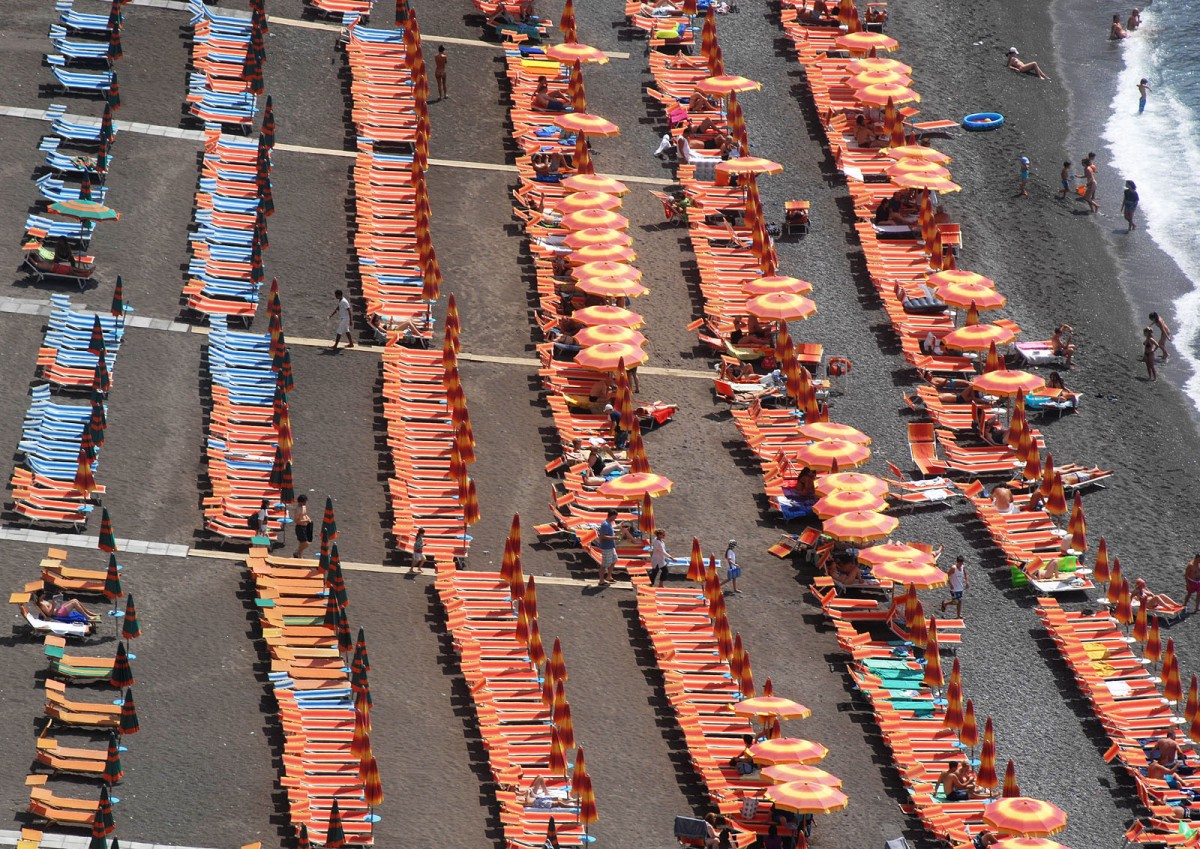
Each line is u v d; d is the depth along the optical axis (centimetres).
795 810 18262
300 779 18438
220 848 17800
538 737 19625
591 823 18512
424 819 18562
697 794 19338
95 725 18825
